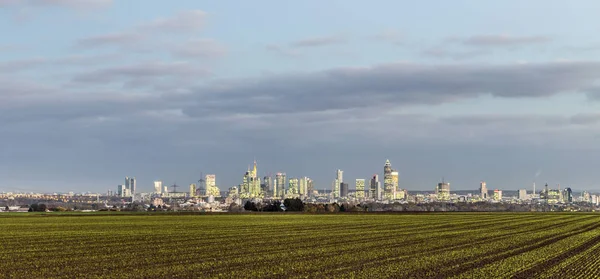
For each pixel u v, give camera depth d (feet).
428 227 432.25
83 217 615.57
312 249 245.65
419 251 239.09
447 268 185.16
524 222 538.06
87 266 187.52
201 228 407.64
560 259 217.15
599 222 542.98
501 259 212.64
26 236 321.52
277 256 216.54
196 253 228.22
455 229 408.05
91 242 280.72
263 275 168.25
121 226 431.02
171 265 189.88
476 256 221.66
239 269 180.65
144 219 565.12
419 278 165.27
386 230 388.57
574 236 344.28
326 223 490.49
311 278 162.50
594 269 188.96
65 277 164.35
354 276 167.12
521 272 180.14
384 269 181.37
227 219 575.79
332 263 195.52
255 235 333.62
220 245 264.31
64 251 235.40
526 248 259.80
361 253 229.25
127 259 206.59
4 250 239.71
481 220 580.71
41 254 223.51
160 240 294.05
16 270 178.60
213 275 167.84
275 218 608.19
